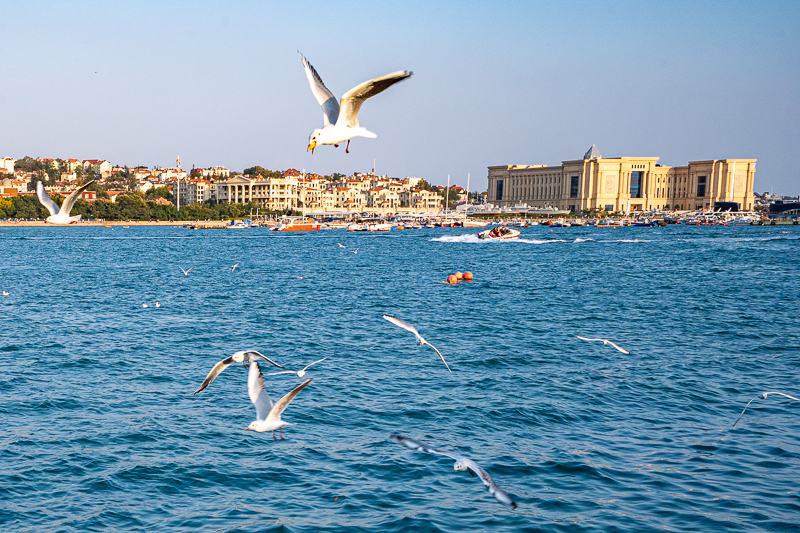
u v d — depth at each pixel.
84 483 21.69
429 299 63.25
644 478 22.00
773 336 43.78
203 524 19.34
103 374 34.38
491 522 19.34
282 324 49.09
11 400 29.70
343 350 40.12
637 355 38.34
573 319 51.16
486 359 37.41
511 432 25.98
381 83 11.15
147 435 25.61
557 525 19.17
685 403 29.41
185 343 42.25
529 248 142.75
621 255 121.00
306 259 117.38
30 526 19.16
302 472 22.56
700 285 74.19
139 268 99.12
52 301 61.97
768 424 26.72
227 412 28.38
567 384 32.25
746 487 21.34
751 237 180.00
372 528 19.11
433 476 22.28
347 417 27.66
